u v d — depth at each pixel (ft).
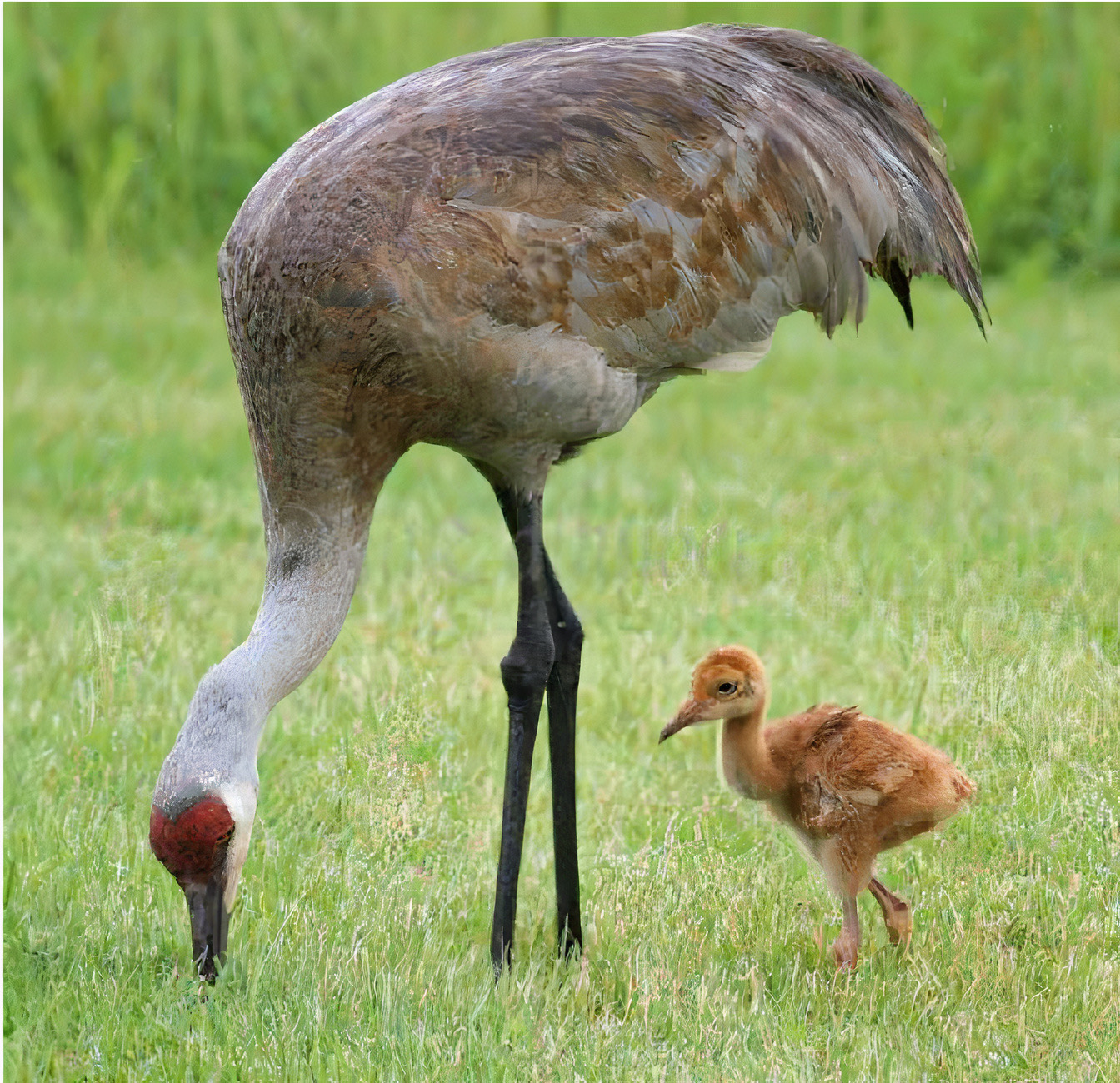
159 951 29.78
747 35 32.19
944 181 33.55
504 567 50.01
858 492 53.42
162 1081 25.75
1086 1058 25.91
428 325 27.45
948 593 43.88
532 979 28.37
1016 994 27.55
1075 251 85.56
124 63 90.89
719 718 30.63
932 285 81.97
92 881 31.78
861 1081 25.16
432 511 55.01
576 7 93.50
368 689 40.01
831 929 30.68
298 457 28.48
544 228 27.99
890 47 90.48
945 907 30.89
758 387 68.95
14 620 45.73
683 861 32.35
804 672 41.04
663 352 29.94
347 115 29.17
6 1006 28.02
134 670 40.96
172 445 61.77
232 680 27.89
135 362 72.23
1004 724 36.83
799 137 30.40
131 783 36.27
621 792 36.32
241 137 90.68
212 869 27.07
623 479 57.06
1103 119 87.61
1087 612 41.98
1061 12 89.66
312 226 27.48
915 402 65.10
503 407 28.50
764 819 34.68
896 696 39.19
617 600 46.44
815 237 30.63
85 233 89.25
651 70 29.60
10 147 89.81
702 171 29.25
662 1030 27.07
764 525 50.98
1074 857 31.91
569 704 30.22
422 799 35.27
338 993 27.94
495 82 28.96
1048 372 67.97
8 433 62.03
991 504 51.03
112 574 48.57
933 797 29.25
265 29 91.81
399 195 27.53
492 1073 25.38
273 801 35.94
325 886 31.73
